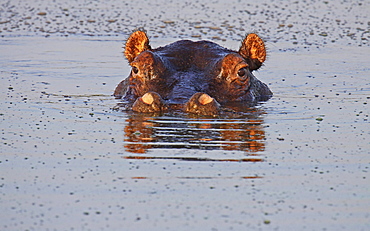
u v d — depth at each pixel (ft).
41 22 247.91
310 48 208.85
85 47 208.95
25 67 178.29
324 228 73.00
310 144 103.40
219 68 135.03
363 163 94.02
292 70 178.19
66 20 251.80
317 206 78.84
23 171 89.92
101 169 90.68
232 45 204.33
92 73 173.68
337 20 253.85
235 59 135.23
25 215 75.97
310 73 173.99
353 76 169.17
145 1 293.23
